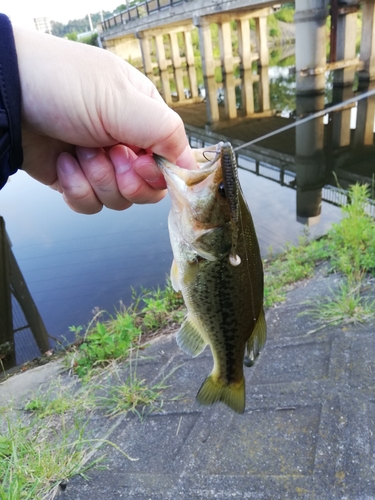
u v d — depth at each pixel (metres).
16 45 0.21
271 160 1.83
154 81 4.84
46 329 0.82
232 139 2.28
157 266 0.98
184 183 0.25
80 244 1.16
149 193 0.28
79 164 0.28
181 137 0.25
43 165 0.29
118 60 0.24
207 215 0.26
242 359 0.30
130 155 0.27
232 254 0.26
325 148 1.92
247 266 0.27
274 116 2.79
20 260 1.12
